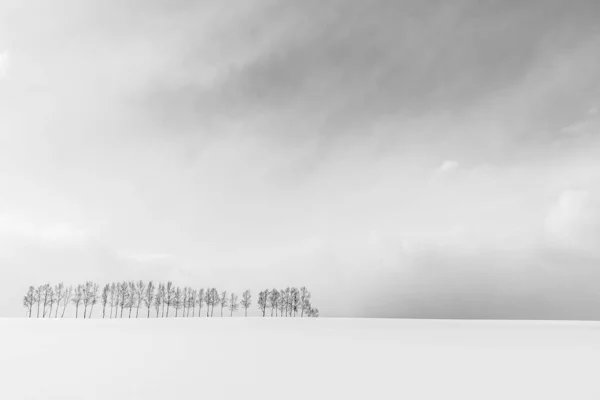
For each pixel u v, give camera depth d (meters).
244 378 18.44
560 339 38.88
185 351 28.38
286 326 62.75
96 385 16.80
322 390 16.25
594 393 16.17
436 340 37.78
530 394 15.94
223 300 138.88
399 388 16.75
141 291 132.25
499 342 35.81
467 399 15.17
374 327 60.94
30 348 29.70
